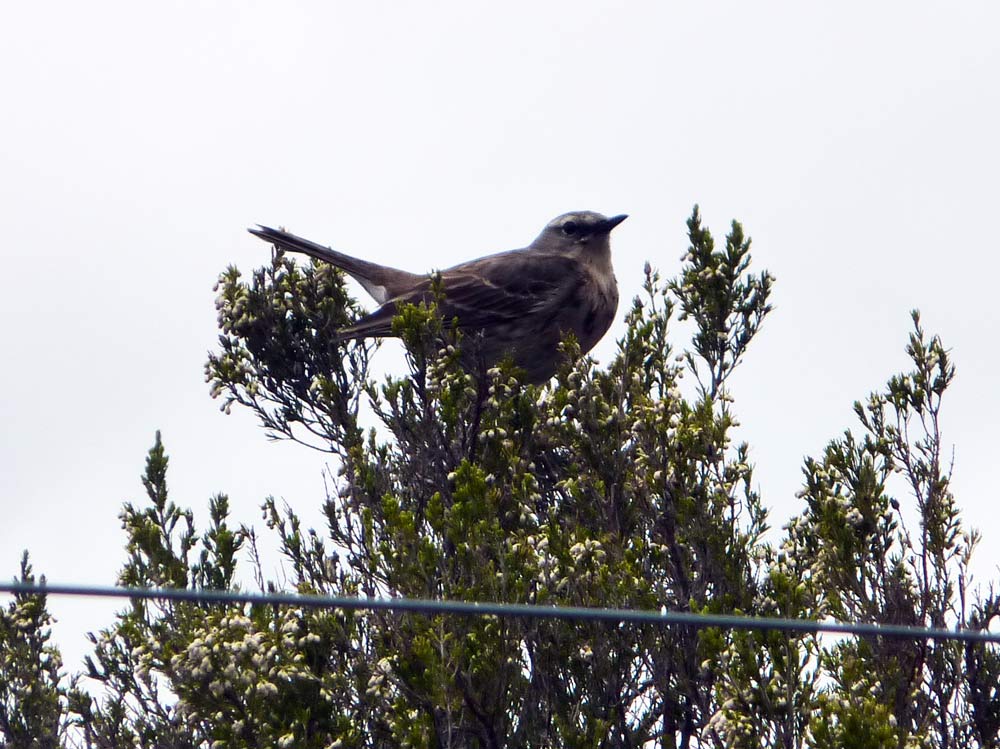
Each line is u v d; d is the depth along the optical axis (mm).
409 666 11289
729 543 12477
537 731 11914
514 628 11648
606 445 12914
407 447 13805
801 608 11445
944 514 13227
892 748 10078
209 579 13898
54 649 14703
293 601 7270
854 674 11070
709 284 15234
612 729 12062
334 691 11922
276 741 11695
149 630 13703
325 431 15734
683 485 12680
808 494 13477
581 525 12789
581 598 11703
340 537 13461
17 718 14172
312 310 16141
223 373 15820
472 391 13789
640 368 13414
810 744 10484
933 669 12703
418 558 11523
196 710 12148
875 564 12922
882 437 13758
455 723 11523
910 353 13938
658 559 12586
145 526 14242
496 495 11969
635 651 12195
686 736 12523
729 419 12875
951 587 12938
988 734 12547
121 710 14117
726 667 11359
